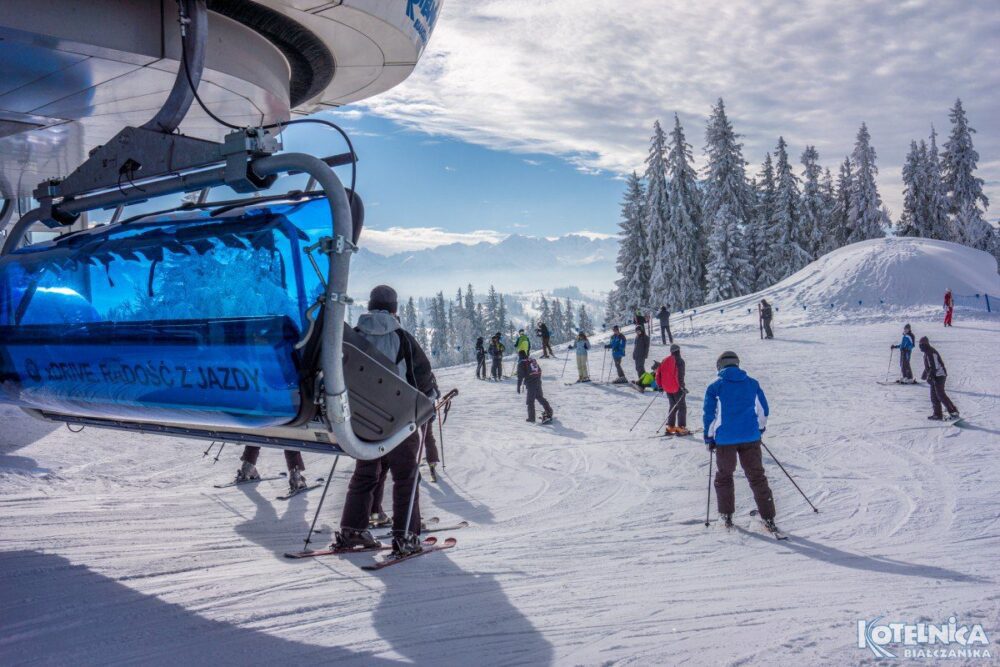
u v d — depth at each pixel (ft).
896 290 137.28
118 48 18.53
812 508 25.63
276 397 12.48
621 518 25.34
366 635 13.84
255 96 23.53
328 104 33.04
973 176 199.93
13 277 15.75
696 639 13.60
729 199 179.32
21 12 16.96
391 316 16.66
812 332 112.57
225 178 12.78
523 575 17.95
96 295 14.52
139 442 43.14
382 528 23.71
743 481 31.19
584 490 30.73
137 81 20.76
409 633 13.96
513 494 30.35
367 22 22.99
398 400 14.84
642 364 74.23
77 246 15.26
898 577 17.74
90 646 13.10
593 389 73.61
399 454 19.10
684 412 45.03
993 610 14.76
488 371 104.53
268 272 12.55
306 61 26.58
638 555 20.15
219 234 13.25
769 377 70.03
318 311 12.46
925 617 14.43
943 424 43.27
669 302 173.17
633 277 187.21
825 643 13.17
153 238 14.11
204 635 13.73
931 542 21.06
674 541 21.83
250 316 12.55
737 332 119.44
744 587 17.04
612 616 14.93
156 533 22.17
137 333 13.57
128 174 14.42
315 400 12.66
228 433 15.70
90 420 18.02
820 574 18.17
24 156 27.25
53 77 20.25
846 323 122.42
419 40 25.64
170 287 13.53
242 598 15.89
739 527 23.54
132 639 13.44
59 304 14.97
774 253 192.95
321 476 34.01
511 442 45.65
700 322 134.31
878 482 29.48
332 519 24.99
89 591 16.14
